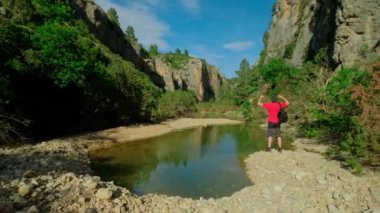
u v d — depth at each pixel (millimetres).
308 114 23188
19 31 22703
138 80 38969
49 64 22812
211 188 11688
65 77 23031
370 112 11625
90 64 27359
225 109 75750
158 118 49094
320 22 52625
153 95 43562
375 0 32969
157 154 18328
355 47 34000
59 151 15742
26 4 34250
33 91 23125
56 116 25297
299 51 65625
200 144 22453
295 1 81188
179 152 19078
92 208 7270
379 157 11070
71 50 24328
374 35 32938
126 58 82812
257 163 14273
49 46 22703
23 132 20734
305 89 29344
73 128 27203
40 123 23141
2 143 16984
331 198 8438
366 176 10164
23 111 21406
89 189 8258
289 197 8820
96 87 30391
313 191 9109
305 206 8195
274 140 22891
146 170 14352
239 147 20781
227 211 8359
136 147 20812
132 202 8367
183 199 9492
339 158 13562
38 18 36469
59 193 7941
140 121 41188
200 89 173125
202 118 55438
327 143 18422
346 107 16031
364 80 13438
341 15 35625
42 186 8328
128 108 37062
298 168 12273
